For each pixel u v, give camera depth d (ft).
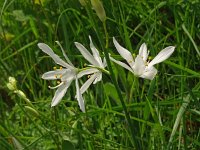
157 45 2.41
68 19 2.65
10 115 2.46
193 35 2.50
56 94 1.65
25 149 2.02
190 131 2.22
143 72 1.64
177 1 2.58
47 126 2.34
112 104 2.37
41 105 2.45
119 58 2.29
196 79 2.42
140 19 2.72
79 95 1.63
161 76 2.46
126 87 2.02
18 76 2.80
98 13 1.59
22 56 2.78
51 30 2.69
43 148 2.17
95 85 2.52
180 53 2.52
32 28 2.74
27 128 2.35
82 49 1.65
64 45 2.82
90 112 2.14
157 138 2.06
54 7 2.91
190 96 2.07
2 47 2.93
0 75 2.68
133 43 2.76
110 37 2.66
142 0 2.74
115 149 2.10
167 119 2.28
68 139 2.00
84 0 1.57
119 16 2.76
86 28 2.72
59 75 1.67
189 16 2.60
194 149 2.08
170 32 2.44
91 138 2.10
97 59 1.66
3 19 3.00
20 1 2.98
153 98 2.44
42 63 2.79
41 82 2.63
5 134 2.17
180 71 2.35
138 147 1.87
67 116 2.38
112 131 2.23
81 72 1.65
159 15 2.65
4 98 2.72
